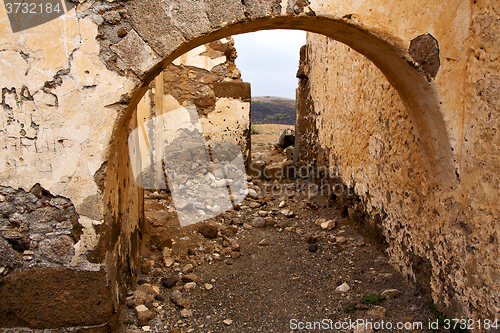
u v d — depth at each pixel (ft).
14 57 6.21
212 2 6.44
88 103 6.39
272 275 10.63
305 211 16.31
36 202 6.52
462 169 7.09
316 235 13.58
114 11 6.28
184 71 20.22
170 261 10.94
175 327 8.07
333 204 16.08
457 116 7.09
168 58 6.62
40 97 6.31
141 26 6.35
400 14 6.78
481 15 6.48
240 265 11.29
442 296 7.90
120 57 6.36
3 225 6.46
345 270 10.73
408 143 9.25
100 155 6.50
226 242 12.75
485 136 6.36
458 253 7.25
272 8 6.55
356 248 12.05
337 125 15.51
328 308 8.79
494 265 6.15
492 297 6.20
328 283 10.03
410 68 7.04
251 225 14.58
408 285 9.44
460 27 6.85
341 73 14.76
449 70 6.96
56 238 6.55
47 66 6.26
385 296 8.93
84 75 6.32
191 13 6.42
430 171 8.13
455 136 7.15
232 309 8.86
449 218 7.55
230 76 21.04
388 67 7.78
